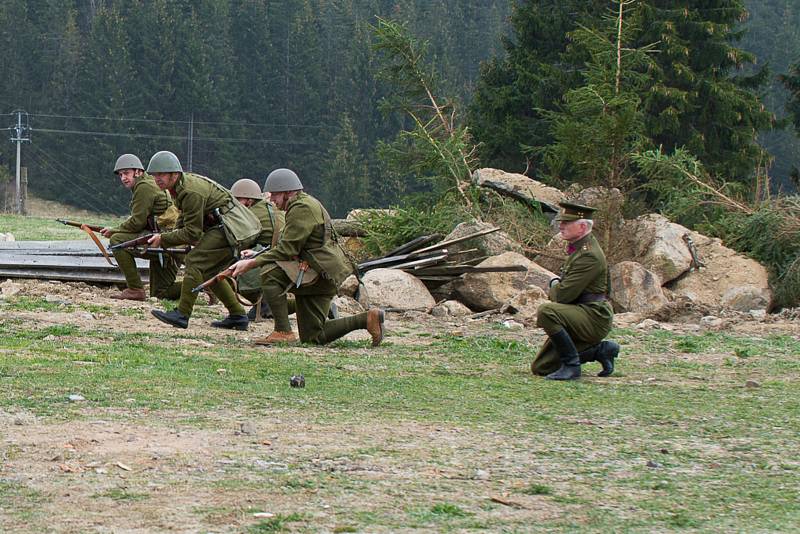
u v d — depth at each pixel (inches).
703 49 1863.9
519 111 2021.4
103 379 420.2
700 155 1809.8
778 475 309.4
